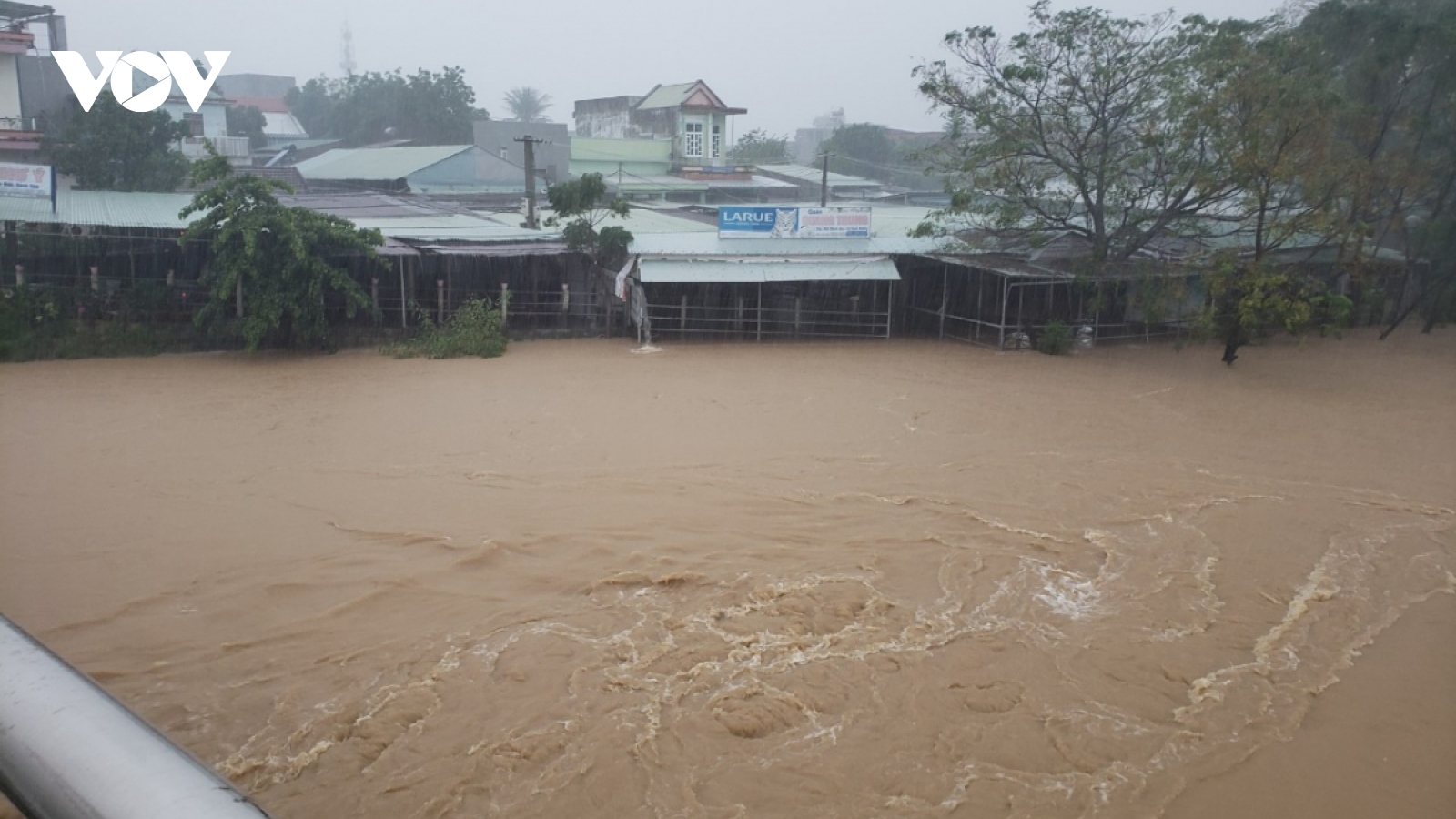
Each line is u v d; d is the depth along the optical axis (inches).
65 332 879.1
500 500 532.7
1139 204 1005.8
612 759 317.1
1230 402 776.3
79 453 599.5
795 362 914.1
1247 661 384.8
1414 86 1064.2
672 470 585.9
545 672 365.1
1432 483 585.3
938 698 355.3
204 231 874.1
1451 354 993.5
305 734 326.3
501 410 716.7
